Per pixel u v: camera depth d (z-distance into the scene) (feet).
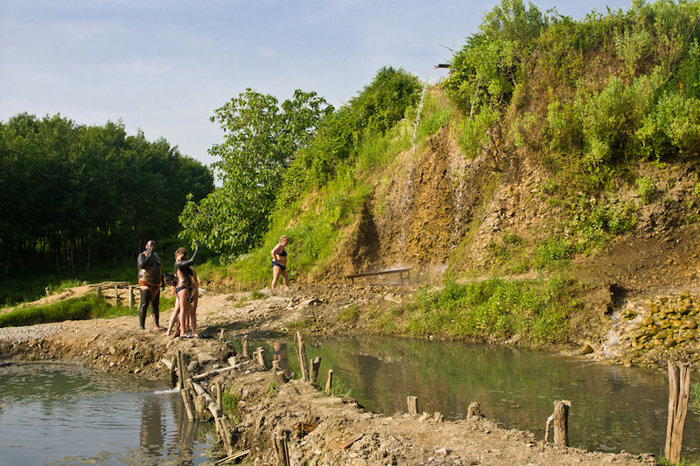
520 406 25.13
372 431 19.69
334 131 85.10
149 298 45.42
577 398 26.07
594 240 46.91
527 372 31.73
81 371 39.70
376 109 81.61
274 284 63.82
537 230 50.44
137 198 190.19
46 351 45.47
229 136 98.43
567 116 50.31
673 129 44.45
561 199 50.16
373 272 65.98
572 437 20.83
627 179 47.11
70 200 152.76
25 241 151.33
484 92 60.75
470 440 18.52
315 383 27.96
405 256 64.44
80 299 66.44
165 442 24.13
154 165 240.12
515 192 53.31
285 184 90.38
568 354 36.29
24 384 35.55
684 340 33.94
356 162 77.61
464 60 63.31
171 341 40.63
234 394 28.30
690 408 23.25
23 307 71.51
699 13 51.65
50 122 207.31
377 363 35.47
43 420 27.43
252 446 22.29
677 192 44.65
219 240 96.22
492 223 53.36
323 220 73.20
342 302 54.44
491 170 57.67
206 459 22.20
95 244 190.60
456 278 52.42
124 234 194.08
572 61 54.24
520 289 43.86
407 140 70.69
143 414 28.32
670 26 52.42
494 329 42.34
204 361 35.45
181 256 41.98
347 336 46.39
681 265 42.50
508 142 56.18
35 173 152.87
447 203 61.36
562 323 39.86
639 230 45.52
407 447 17.94
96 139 205.26
